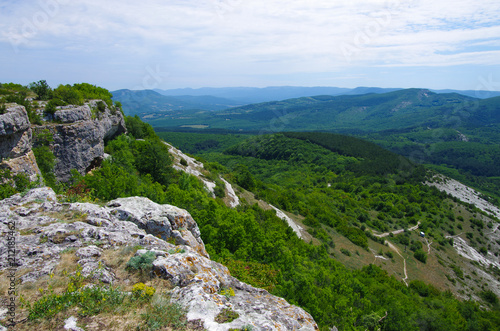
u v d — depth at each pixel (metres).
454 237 86.06
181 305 6.86
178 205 27.00
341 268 40.44
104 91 43.75
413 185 119.00
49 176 22.05
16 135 16.56
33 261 8.09
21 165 16.58
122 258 8.63
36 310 6.16
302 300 21.39
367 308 30.14
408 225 86.62
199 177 52.56
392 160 137.12
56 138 23.66
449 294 49.47
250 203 56.84
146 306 6.82
